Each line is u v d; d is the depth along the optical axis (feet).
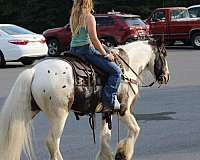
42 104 23.31
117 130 33.55
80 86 23.91
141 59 27.30
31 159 25.75
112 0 145.89
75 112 24.85
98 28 95.30
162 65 27.94
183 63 75.20
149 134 32.40
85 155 28.14
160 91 49.55
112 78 24.71
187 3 145.28
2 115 22.98
